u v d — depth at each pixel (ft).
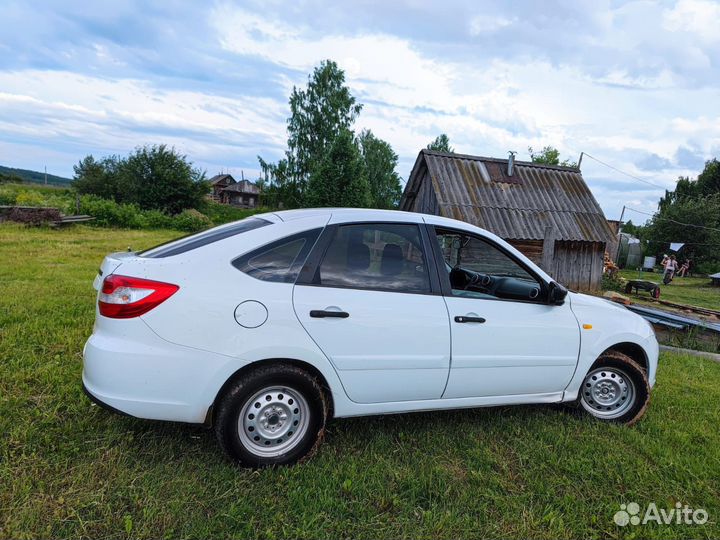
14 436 9.53
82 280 26.23
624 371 12.71
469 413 12.58
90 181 130.72
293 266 9.55
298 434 9.58
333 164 105.70
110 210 74.69
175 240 10.54
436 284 10.71
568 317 11.93
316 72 121.60
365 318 9.71
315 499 8.45
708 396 15.66
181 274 8.84
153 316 8.55
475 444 10.90
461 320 10.59
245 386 8.89
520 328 11.23
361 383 9.89
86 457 9.21
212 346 8.73
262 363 9.18
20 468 8.60
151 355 8.52
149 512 7.70
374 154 159.53
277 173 123.34
